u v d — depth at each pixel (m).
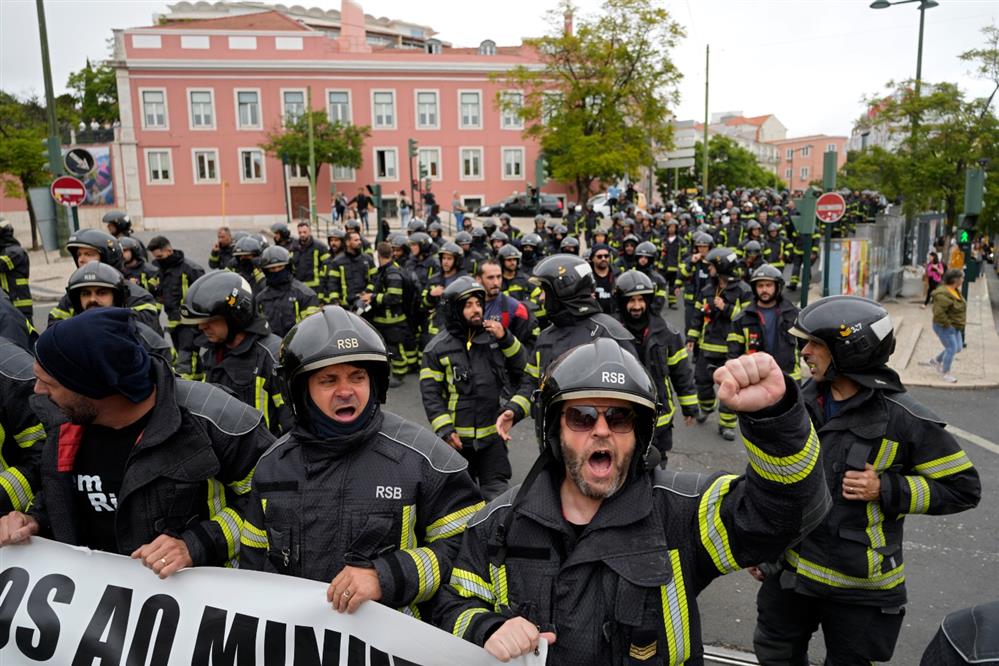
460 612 2.26
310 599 2.50
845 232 25.52
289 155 40.19
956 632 1.72
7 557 2.83
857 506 3.24
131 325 2.57
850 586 3.24
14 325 4.35
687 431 9.14
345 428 2.63
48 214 15.98
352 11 52.66
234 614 2.57
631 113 36.75
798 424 1.88
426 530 2.63
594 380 2.09
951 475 3.19
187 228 43.75
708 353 9.05
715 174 79.25
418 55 45.41
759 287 7.94
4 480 3.05
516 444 8.75
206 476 2.70
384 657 2.39
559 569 2.16
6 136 30.34
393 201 46.22
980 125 20.14
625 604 2.05
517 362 5.64
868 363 3.21
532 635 2.06
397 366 11.10
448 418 5.48
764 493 1.95
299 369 2.55
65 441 2.71
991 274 34.09
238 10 67.38
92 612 2.70
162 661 2.62
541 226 20.89
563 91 37.34
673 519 2.17
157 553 2.60
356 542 2.49
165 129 42.97
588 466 2.13
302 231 13.01
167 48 42.34
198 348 7.08
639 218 23.30
